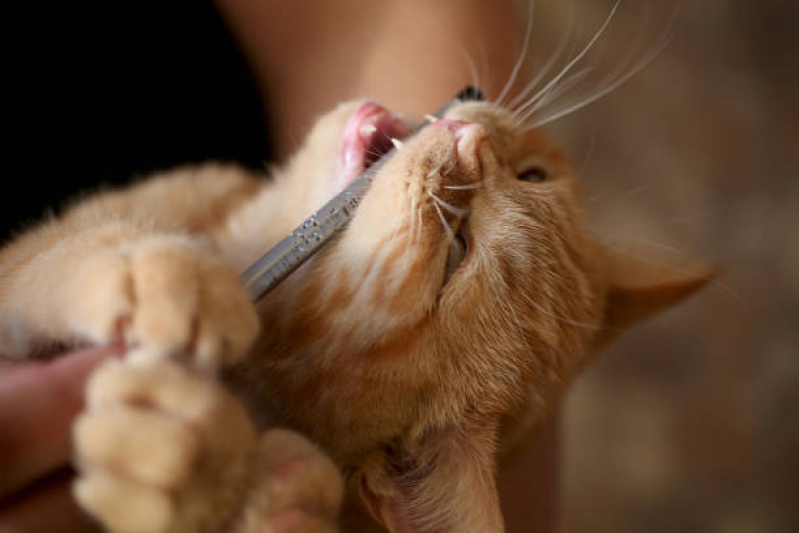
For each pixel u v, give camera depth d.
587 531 0.56
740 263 0.63
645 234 0.62
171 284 0.23
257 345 0.29
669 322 0.62
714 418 0.60
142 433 0.21
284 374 0.29
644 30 0.65
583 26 0.65
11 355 0.27
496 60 0.40
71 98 0.36
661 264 0.37
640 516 0.57
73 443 0.22
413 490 0.29
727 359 0.61
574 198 0.34
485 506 0.27
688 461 0.59
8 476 0.21
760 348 0.62
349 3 0.41
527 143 0.33
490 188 0.30
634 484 0.58
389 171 0.30
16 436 0.21
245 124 0.40
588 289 0.32
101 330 0.23
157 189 0.35
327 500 0.24
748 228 0.64
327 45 0.40
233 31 0.39
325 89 0.40
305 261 0.28
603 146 0.65
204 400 0.22
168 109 0.38
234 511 0.23
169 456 0.21
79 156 0.36
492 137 0.31
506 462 0.31
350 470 0.29
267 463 0.24
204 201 0.35
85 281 0.23
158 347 0.22
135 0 0.37
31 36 0.35
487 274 0.29
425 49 0.39
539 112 0.38
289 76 0.41
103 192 0.35
